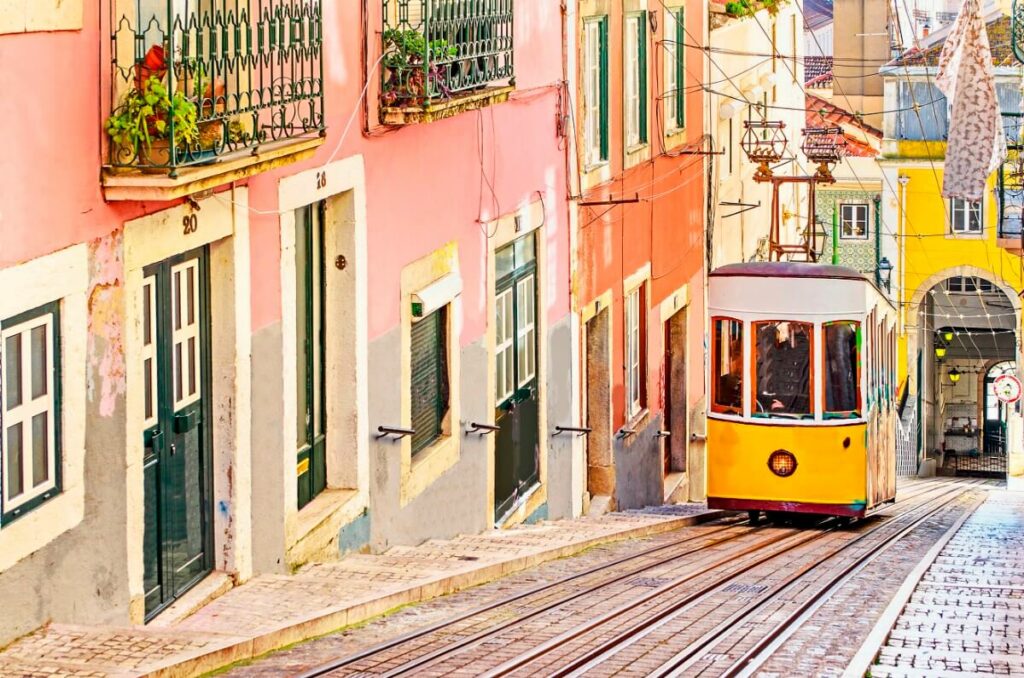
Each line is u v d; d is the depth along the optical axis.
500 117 25.84
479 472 25.30
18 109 12.99
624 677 14.37
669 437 40.38
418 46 20.77
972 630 18.00
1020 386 69.50
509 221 26.31
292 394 18.67
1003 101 66.50
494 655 15.06
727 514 34.25
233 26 15.76
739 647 16.27
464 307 24.36
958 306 76.50
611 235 32.75
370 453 20.89
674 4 37.88
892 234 72.00
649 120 35.56
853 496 30.39
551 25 28.50
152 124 14.27
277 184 17.98
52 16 13.36
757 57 50.03
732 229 47.25
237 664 14.21
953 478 77.75
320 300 20.16
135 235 14.86
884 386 33.44
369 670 14.10
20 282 13.05
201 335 17.03
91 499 14.37
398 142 21.55
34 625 13.57
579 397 30.97
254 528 17.91
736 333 30.78
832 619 18.56
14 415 13.23
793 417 30.50
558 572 21.97
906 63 70.75
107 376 14.53
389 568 19.53
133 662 13.12
